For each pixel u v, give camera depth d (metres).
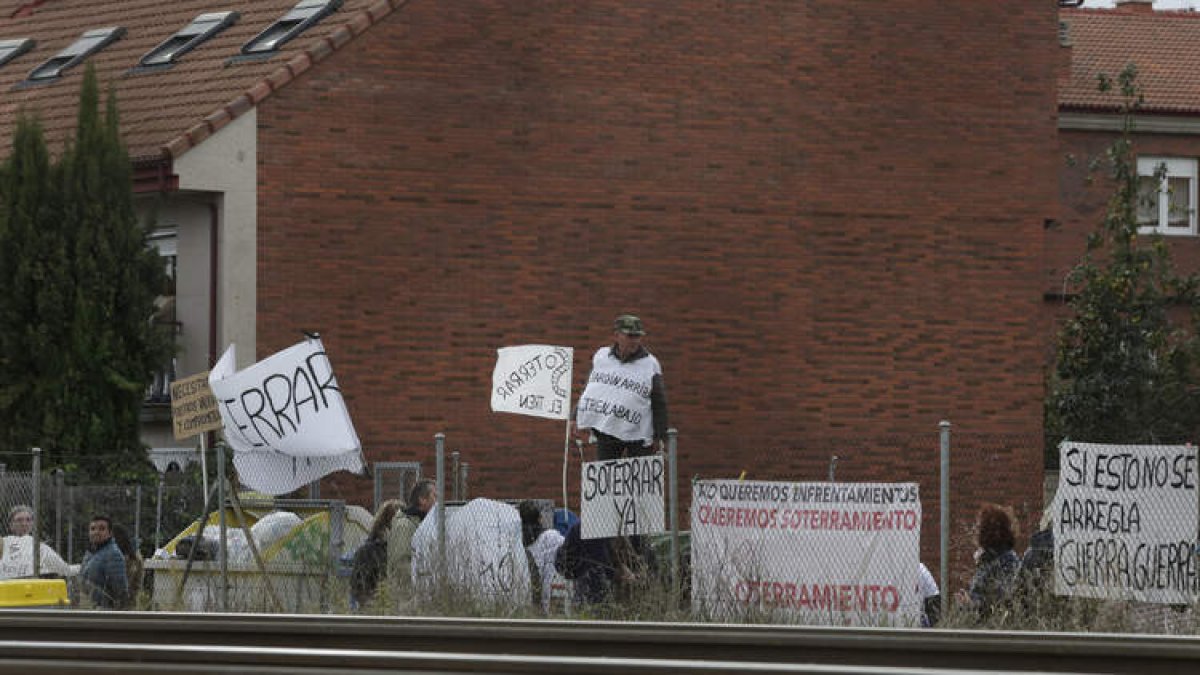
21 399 25.61
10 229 25.61
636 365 19.52
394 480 28.14
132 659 11.09
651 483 17.81
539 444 29.09
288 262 28.22
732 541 17.56
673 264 30.34
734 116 30.77
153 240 29.28
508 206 29.45
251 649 10.95
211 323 28.19
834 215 31.19
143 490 22.27
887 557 17.11
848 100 31.38
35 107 31.34
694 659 11.46
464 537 17.83
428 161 29.05
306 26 29.72
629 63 30.20
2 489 21.28
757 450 30.39
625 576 17.27
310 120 28.42
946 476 17.94
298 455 19.50
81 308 25.44
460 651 11.84
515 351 20.75
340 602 18.27
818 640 11.35
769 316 30.75
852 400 31.05
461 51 29.28
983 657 11.13
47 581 15.91
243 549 19.33
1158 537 16.33
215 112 27.98
